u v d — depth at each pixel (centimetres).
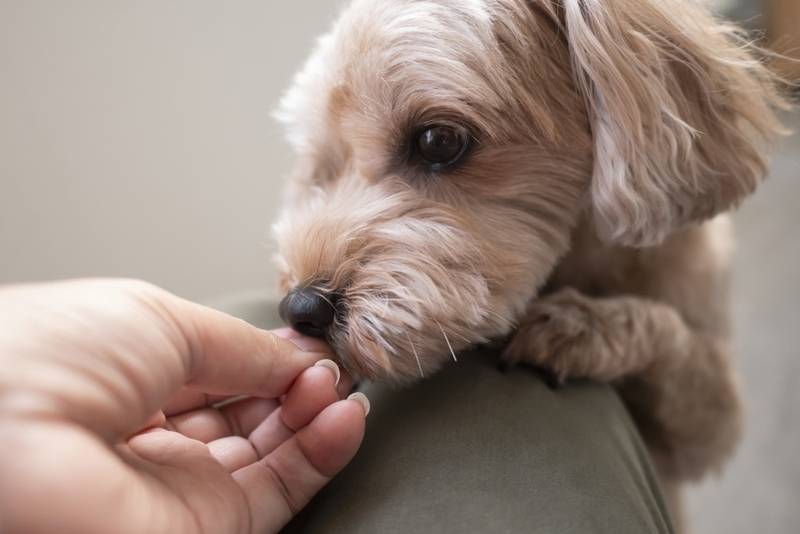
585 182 32
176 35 55
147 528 20
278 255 34
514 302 31
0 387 18
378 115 31
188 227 59
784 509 52
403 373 29
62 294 21
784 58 33
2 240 54
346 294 29
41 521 17
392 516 23
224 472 24
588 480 25
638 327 34
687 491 55
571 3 30
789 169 65
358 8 32
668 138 31
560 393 31
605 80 30
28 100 52
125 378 20
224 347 23
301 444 25
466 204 31
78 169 55
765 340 62
